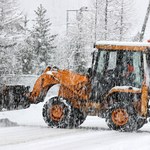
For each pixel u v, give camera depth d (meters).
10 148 13.66
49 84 20.80
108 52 19.84
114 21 68.00
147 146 14.65
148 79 19.53
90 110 20.03
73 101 20.14
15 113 27.09
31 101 21.08
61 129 19.27
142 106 18.55
